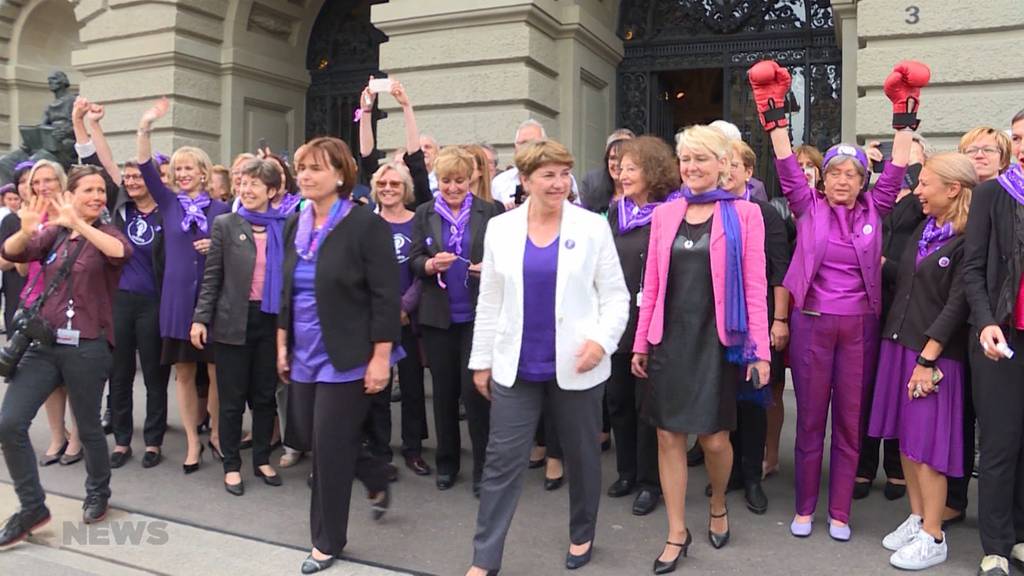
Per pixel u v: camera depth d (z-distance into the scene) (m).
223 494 4.91
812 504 4.21
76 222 4.11
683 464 3.83
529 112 8.28
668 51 9.69
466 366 4.80
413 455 5.30
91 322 4.30
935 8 6.67
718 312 3.68
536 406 3.72
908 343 3.92
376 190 5.19
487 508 3.68
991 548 3.67
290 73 11.55
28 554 4.09
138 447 5.85
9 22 13.51
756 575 3.75
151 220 5.55
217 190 6.65
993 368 3.59
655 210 3.93
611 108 9.70
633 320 4.62
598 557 3.97
